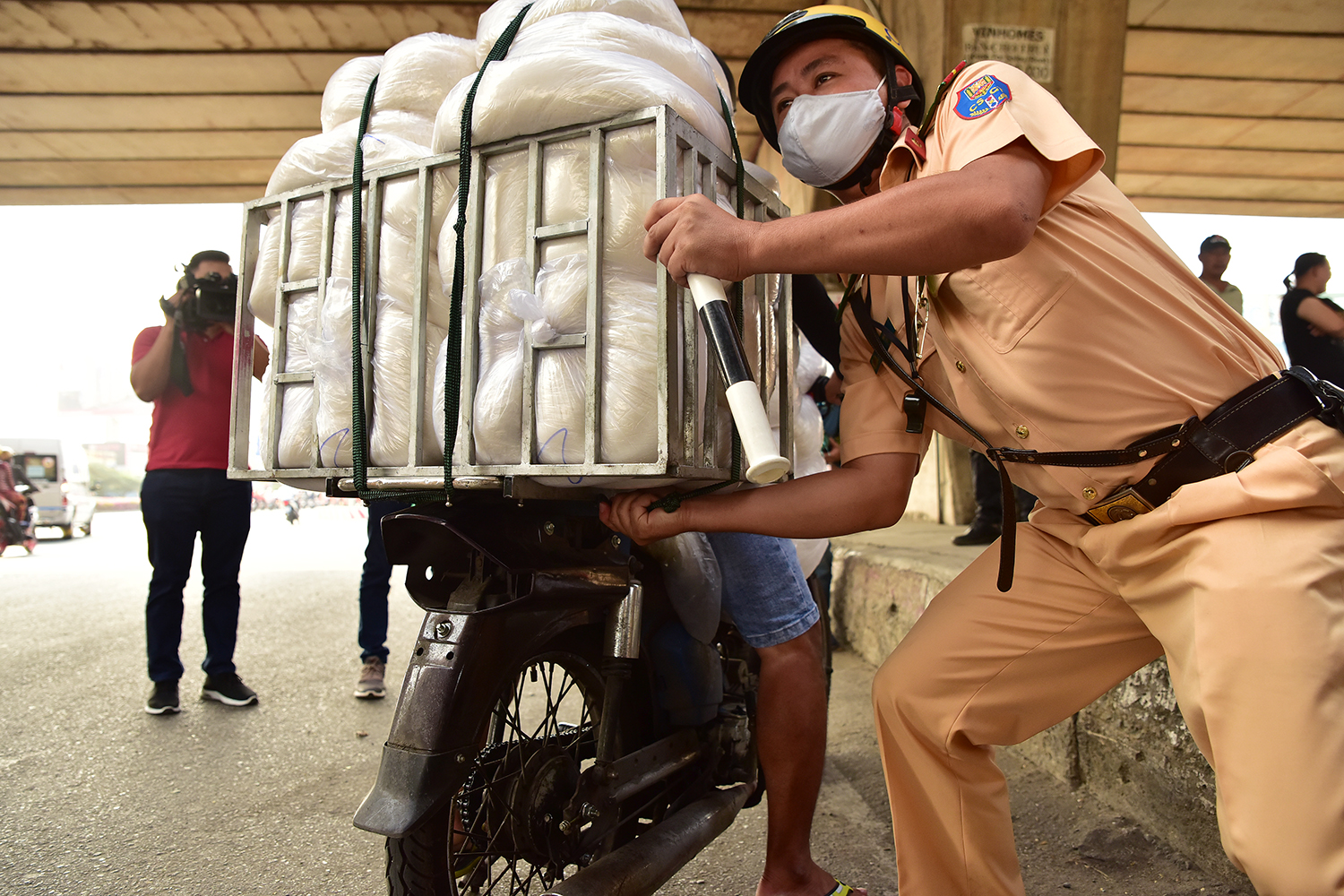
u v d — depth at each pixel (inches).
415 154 52.6
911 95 54.1
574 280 45.3
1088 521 50.0
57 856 82.6
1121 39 208.4
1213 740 40.8
